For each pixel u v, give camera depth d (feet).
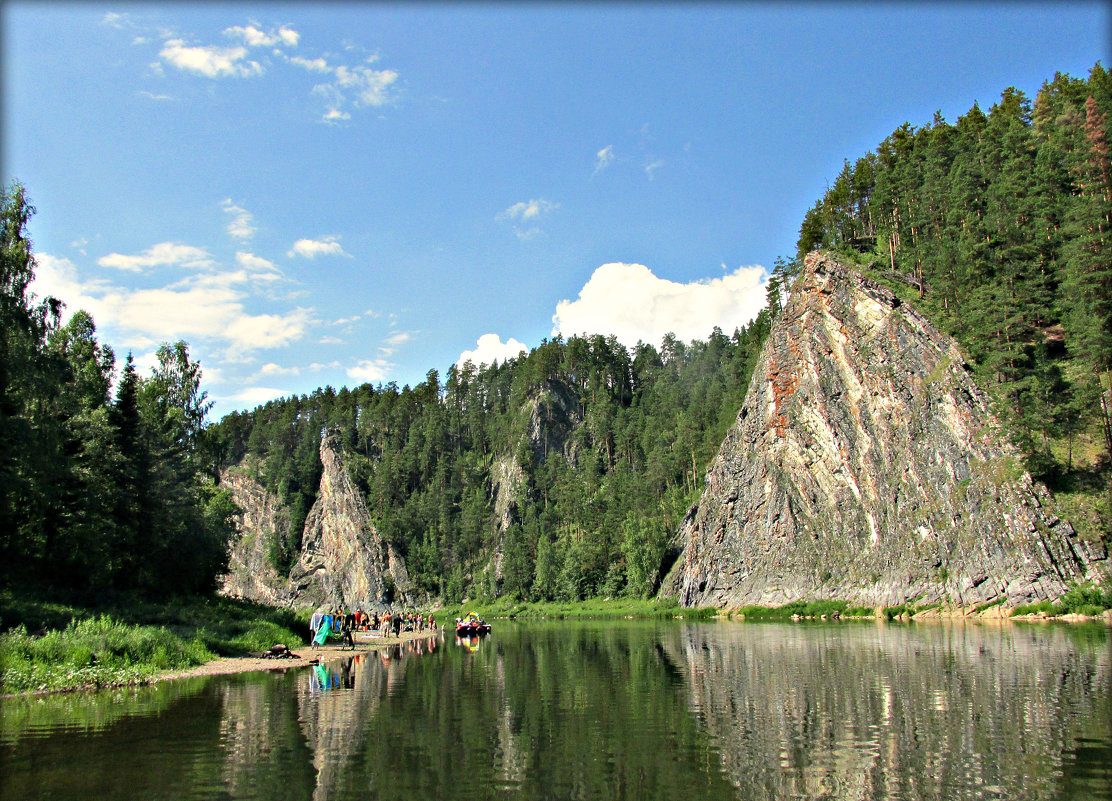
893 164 391.86
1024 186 289.33
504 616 468.75
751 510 336.70
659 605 389.60
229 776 51.39
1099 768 51.19
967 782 48.62
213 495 293.23
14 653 96.22
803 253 408.46
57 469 150.82
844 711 74.64
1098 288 237.25
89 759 56.08
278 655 143.95
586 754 58.23
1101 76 344.08
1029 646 131.03
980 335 257.34
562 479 606.96
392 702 84.89
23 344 144.97
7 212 152.25
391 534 590.55
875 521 270.26
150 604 172.24
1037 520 217.97
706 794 47.11
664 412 616.39
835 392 301.22
